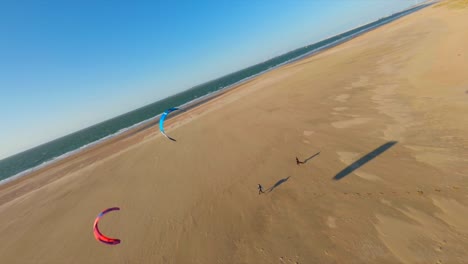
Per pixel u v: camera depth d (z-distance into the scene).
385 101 17.31
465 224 6.95
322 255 7.43
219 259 8.62
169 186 15.18
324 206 9.41
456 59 19.05
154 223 11.89
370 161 11.21
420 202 8.18
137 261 9.83
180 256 9.37
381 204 8.61
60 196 18.97
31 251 12.50
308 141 15.22
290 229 8.85
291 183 11.54
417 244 6.85
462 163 9.22
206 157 17.78
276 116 21.97
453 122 11.88
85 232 12.84
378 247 7.11
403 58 26.75
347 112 17.73
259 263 7.93
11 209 19.55
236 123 23.50
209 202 12.15
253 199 11.27
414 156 10.53
